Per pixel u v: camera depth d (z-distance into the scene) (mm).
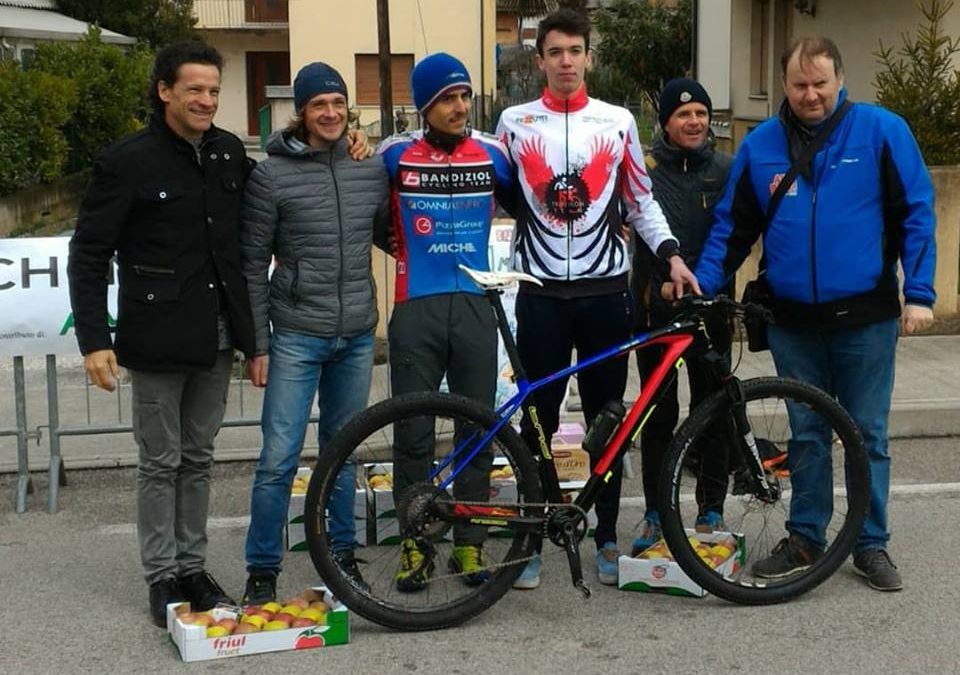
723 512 5379
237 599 4656
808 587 4535
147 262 4176
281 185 4293
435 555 4434
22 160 17828
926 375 7645
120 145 4141
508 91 34125
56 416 5938
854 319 4480
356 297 4430
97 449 6637
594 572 4879
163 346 4184
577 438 5746
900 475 6180
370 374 4590
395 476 4500
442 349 4477
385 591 4508
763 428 5723
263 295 4406
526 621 4391
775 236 4551
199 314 4230
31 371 8312
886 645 4121
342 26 29672
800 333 4637
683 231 4949
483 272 4422
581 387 4734
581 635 4250
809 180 4461
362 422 4211
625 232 4938
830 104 4422
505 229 6488
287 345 4395
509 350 4332
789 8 18125
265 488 4410
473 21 29578
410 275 4477
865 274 4457
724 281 4750
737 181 4668
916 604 4477
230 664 4047
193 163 4211
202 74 4086
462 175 4391
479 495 4391
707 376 4762
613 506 4801
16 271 5793
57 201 19469
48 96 18453
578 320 4602
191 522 4523
